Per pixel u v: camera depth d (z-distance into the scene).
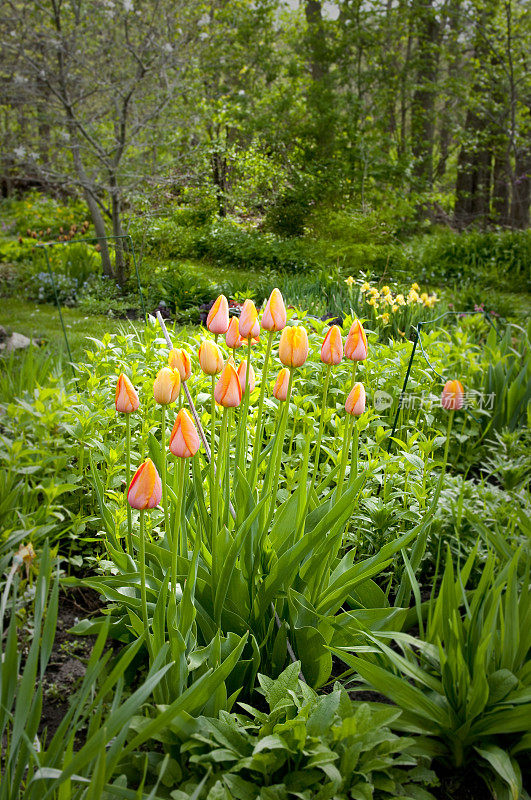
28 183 16.58
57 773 1.35
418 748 1.94
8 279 9.95
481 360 5.23
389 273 11.18
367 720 1.74
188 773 1.80
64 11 10.20
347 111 18.12
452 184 24.55
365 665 1.90
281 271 12.16
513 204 18.84
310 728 1.74
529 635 2.06
